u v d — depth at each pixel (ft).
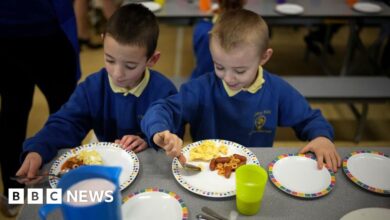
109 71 4.17
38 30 5.76
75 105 4.43
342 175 3.43
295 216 2.93
